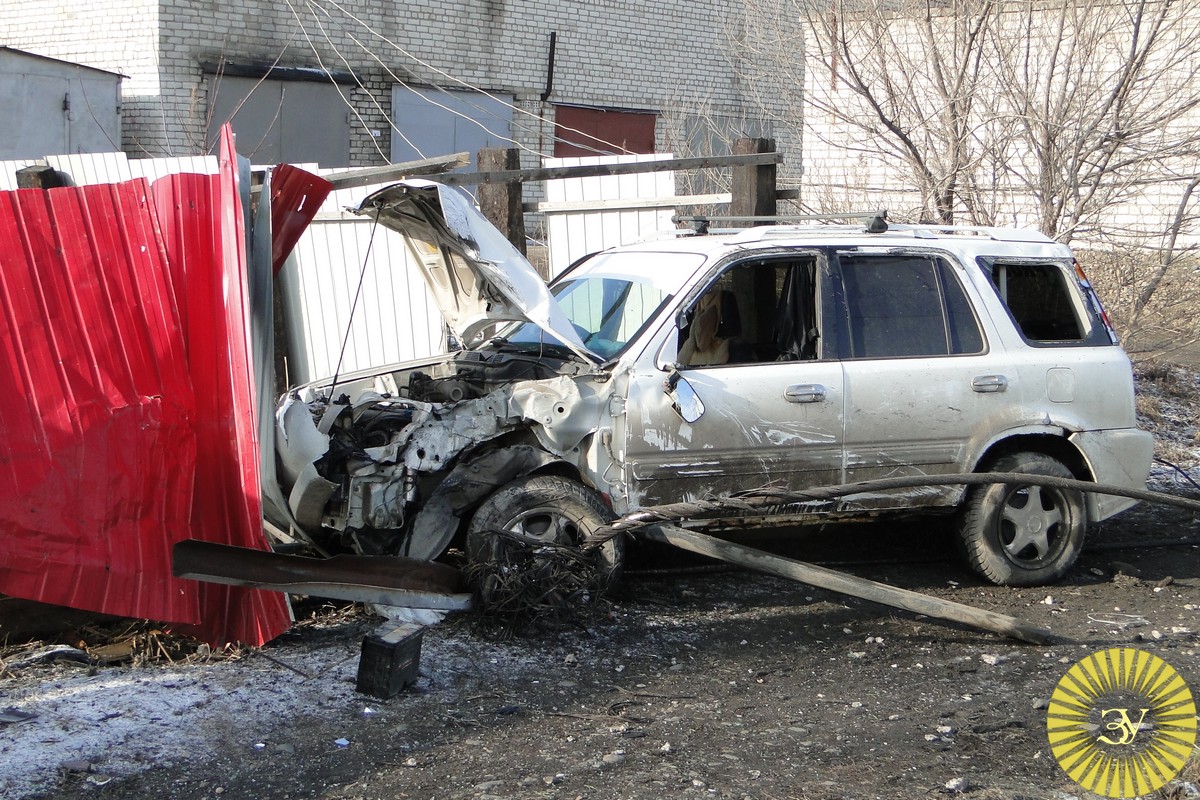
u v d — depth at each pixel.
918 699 4.74
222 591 5.00
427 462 5.22
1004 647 5.39
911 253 6.15
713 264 5.83
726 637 5.43
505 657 5.04
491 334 6.55
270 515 5.01
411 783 3.86
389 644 4.54
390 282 9.16
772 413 5.70
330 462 5.18
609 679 4.86
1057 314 6.41
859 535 7.21
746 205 8.81
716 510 5.31
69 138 17.70
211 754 4.02
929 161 11.18
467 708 4.50
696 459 5.62
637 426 5.50
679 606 5.83
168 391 4.98
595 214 9.15
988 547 6.14
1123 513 7.90
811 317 5.98
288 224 5.50
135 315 4.93
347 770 3.94
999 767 4.09
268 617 4.97
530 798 3.76
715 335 6.16
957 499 6.09
